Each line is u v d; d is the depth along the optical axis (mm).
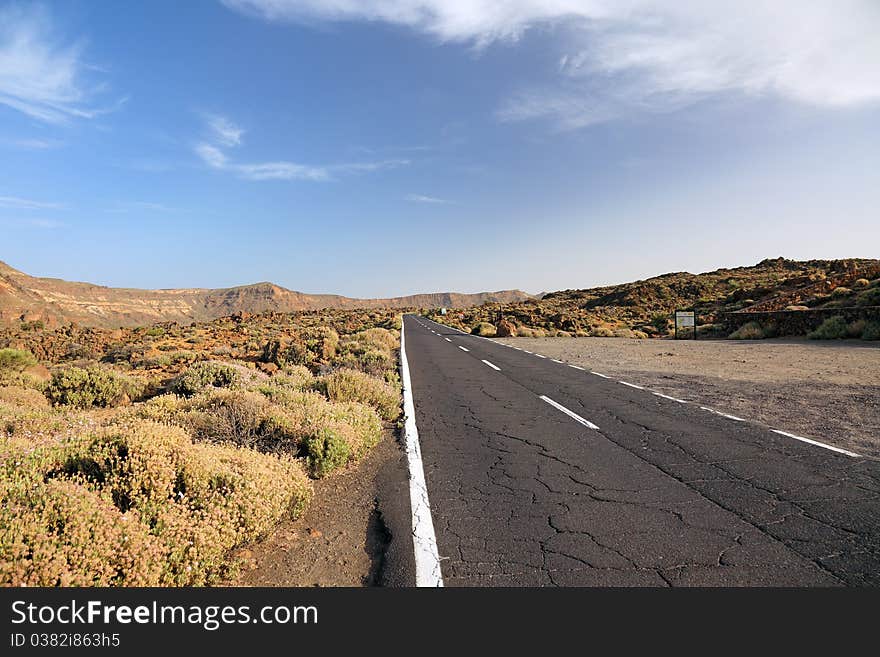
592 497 5230
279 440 6445
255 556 4215
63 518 3338
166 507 3916
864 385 11250
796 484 5406
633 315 62062
